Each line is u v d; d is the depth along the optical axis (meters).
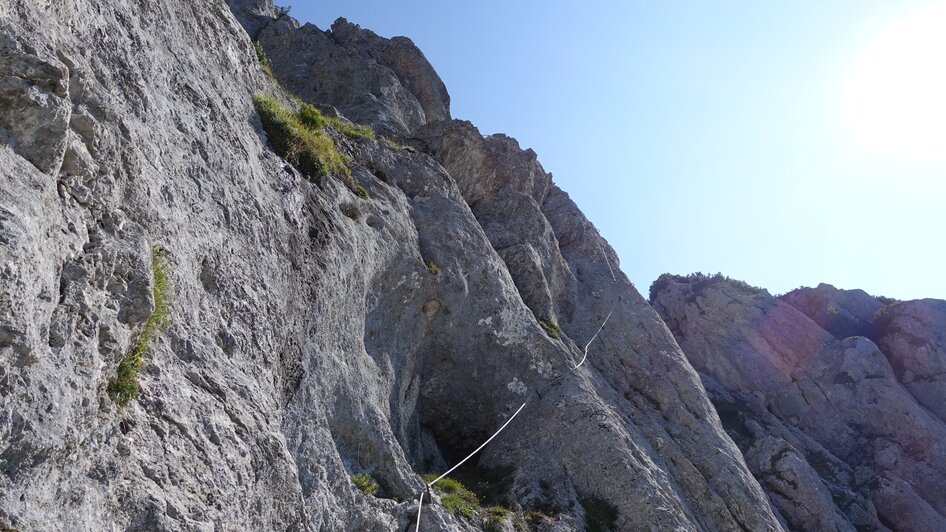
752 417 34.09
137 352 7.82
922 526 27.56
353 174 18.16
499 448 17.77
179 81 11.74
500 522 14.45
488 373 18.77
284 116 15.98
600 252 28.94
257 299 11.16
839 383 35.88
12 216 5.77
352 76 31.81
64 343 6.26
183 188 10.29
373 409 13.78
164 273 8.71
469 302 18.75
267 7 38.19
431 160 22.22
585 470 17.03
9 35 6.82
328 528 10.98
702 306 41.84
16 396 5.49
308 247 13.55
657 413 21.66
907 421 33.28
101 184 7.67
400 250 17.41
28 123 6.63
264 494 9.27
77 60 8.09
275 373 11.15
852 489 29.59
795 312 40.34
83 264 6.76
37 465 5.63
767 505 19.77
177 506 7.37
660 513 16.30
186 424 8.20
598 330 24.59
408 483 13.38
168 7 12.66
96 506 6.41
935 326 39.53
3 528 5.15
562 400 18.34
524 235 24.78
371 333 15.79
